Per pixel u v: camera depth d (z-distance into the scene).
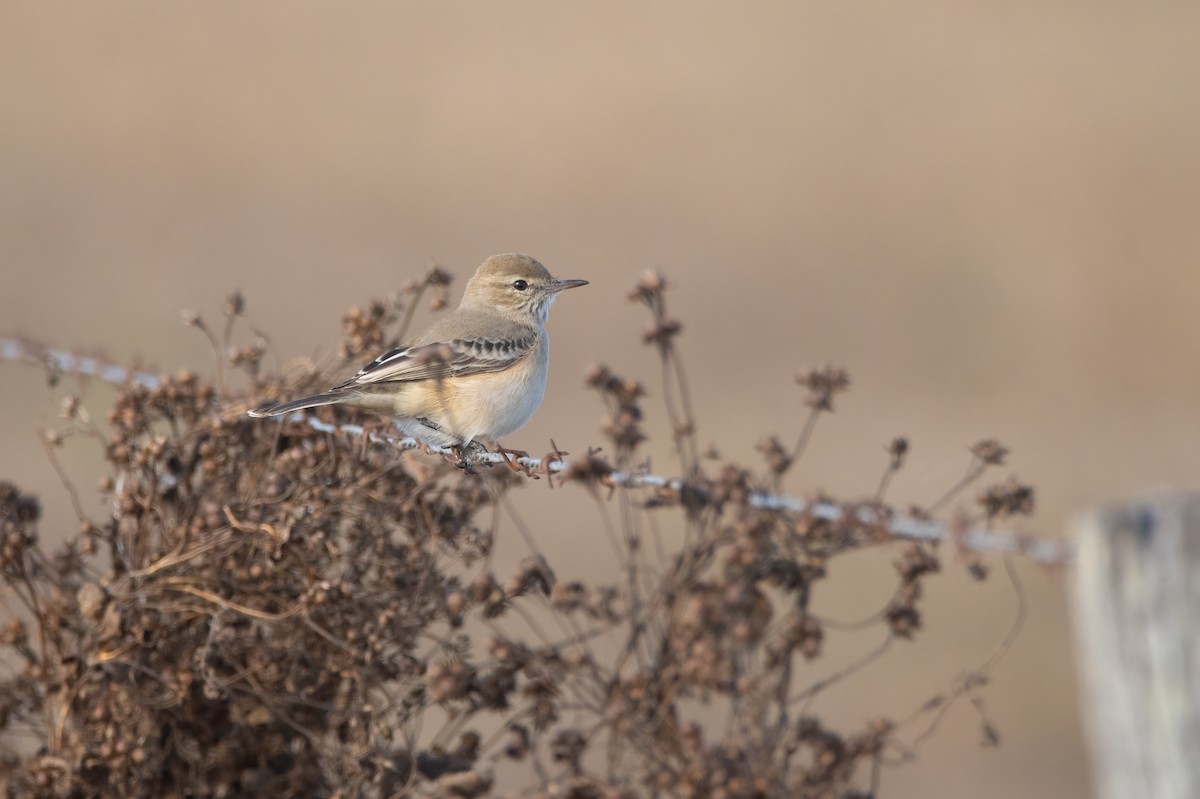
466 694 7.33
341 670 7.61
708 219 25.50
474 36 32.22
